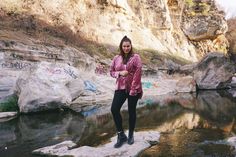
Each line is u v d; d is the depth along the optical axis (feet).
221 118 31.12
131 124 19.94
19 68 54.13
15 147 20.53
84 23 99.09
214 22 170.19
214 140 21.16
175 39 158.81
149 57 117.19
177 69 115.24
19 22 70.33
